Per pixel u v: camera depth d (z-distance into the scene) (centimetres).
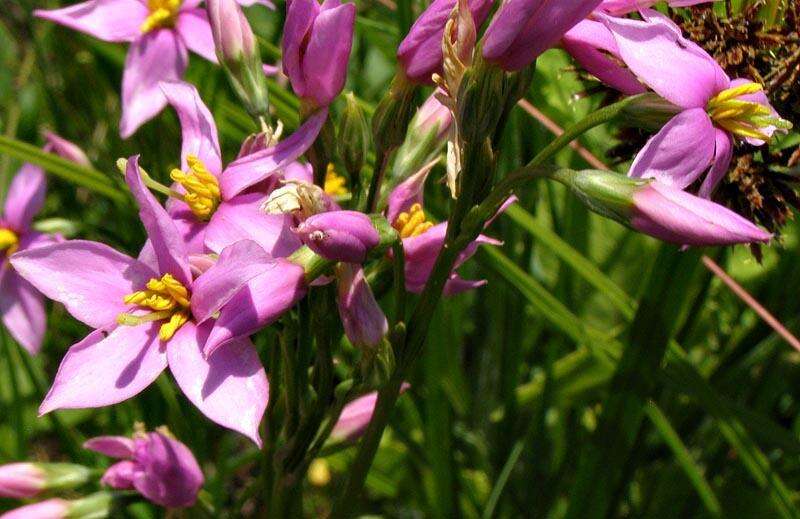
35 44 38
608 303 36
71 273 25
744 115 25
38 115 41
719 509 31
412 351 26
